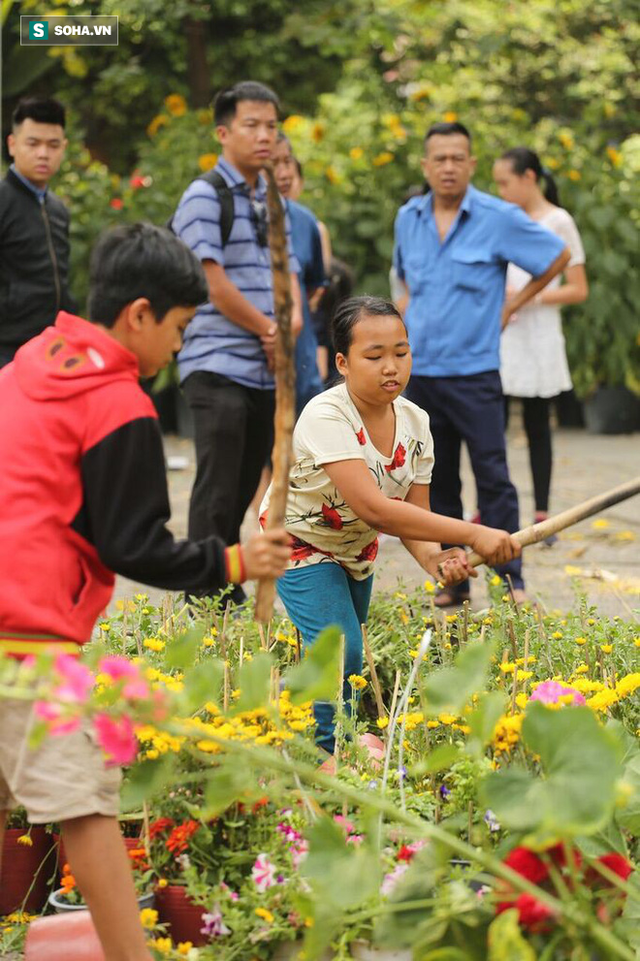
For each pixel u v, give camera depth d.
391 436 4.83
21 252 7.16
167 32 18.64
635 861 3.65
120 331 3.38
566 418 15.47
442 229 7.52
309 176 14.66
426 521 4.57
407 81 18.73
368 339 4.59
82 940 3.56
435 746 4.29
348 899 3.02
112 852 3.28
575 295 9.39
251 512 10.40
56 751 3.22
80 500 3.27
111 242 3.38
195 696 3.11
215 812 3.22
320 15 16.22
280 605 6.93
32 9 15.58
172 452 13.62
